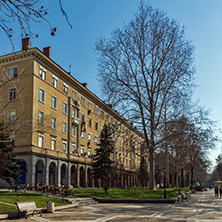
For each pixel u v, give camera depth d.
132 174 83.56
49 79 42.19
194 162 67.50
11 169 30.20
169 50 33.34
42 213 18.44
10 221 14.77
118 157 72.00
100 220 14.96
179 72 32.78
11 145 30.38
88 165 53.44
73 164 47.50
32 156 35.88
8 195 23.47
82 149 52.56
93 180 54.84
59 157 42.66
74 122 48.88
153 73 34.50
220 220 14.66
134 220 14.85
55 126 42.91
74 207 22.72
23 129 21.80
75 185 47.97
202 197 42.16
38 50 38.28
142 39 34.16
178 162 55.50
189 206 23.92
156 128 34.78
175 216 16.56
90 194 32.09
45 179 38.41
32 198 23.30
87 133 55.16
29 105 36.72
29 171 35.62
